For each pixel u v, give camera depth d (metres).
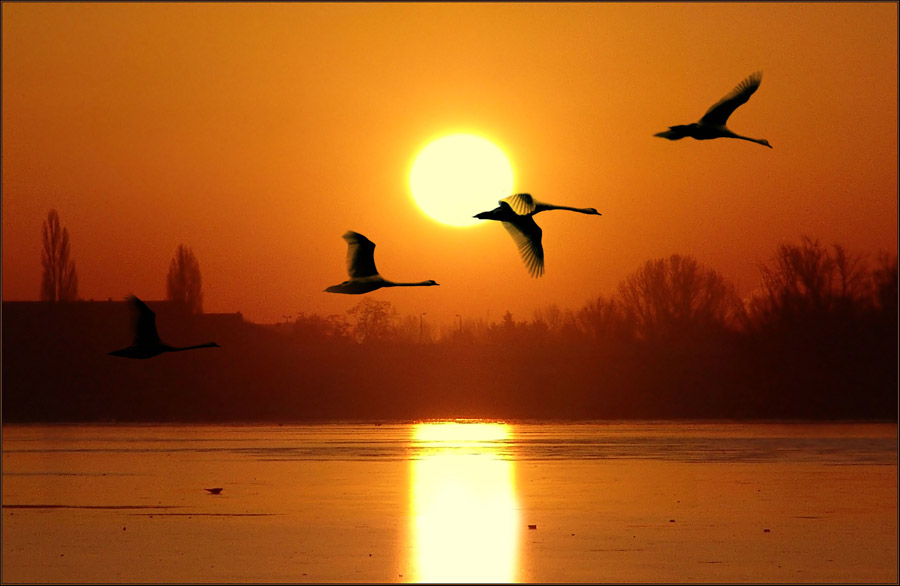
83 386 123.75
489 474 57.59
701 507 44.09
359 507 44.16
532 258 22.16
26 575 31.34
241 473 58.91
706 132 21.31
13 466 63.59
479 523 39.78
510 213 22.38
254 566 32.09
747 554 33.66
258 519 41.06
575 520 40.47
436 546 35.09
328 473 58.50
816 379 118.12
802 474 57.38
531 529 38.41
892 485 52.06
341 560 32.84
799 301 117.94
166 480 55.41
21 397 122.81
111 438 91.44
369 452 73.62
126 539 36.84
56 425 117.06
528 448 76.94
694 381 123.44
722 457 68.44
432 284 22.42
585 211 22.47
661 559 32.97
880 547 34.88
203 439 89.69
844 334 115.94
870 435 90.50
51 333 124.69
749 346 120.56
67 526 39.81
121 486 52.81
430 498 47.12
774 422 113.69
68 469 61.69
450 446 79.38
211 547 35.16
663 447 77.44
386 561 32.69
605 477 55.91
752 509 43.44
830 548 34.84
